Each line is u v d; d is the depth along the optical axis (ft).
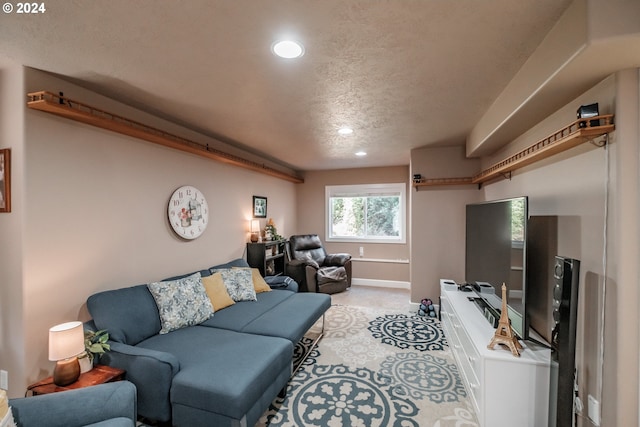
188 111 8.14
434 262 12.87
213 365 5.67
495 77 6.16
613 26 3.62
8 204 5.78
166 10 4.06
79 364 5.42
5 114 5.81
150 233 8.42
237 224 12.68
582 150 5.19
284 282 12.07
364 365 8.30
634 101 4.26
